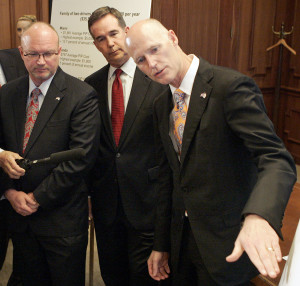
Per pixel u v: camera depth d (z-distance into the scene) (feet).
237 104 4.41
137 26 4.55
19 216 6.73
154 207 7.08
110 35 6.91
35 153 6.51
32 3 13.00
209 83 4.74
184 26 14.05
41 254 6.97
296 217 7.02
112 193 7.18
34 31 6.35
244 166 4.85
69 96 6.61
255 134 4.19
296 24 16.98
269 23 16.76
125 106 7.14
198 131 4.78
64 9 10.71
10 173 6.17
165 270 5.90
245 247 3.21
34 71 6.46
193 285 5.58
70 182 6.40
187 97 4.99
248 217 3.46
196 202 4.94
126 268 7.81
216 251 4.89
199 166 4.83
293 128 17.43
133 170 6.97
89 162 6.56
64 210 6.64
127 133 6.95
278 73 16.26
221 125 4.65
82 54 10.39
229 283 4.93
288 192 3.64
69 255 6.70
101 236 7.54
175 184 5.28
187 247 5.32
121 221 7.30
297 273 2.30
